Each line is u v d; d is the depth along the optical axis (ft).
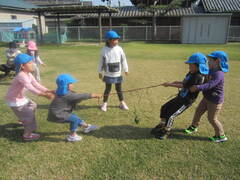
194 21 69.21
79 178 9.38
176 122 14.33
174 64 34.40
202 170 9.81
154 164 10.21
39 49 53.88
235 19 77.97
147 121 14.51
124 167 10.02
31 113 11.89
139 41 78.33
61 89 11.22
